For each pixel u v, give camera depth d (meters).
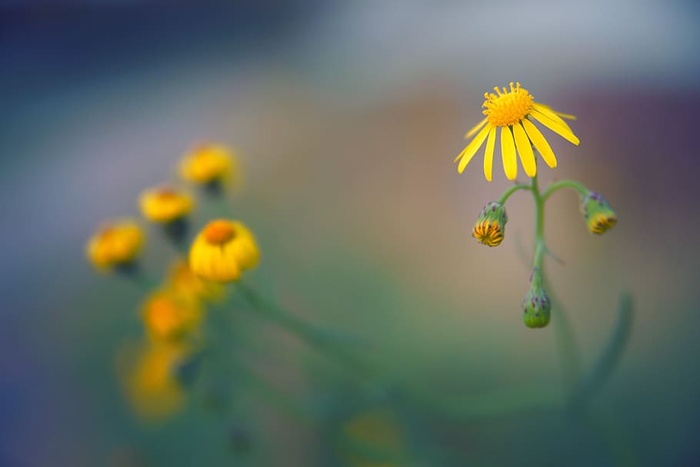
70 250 0.63
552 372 0.44
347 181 0.59
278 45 0.78
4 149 0.76
